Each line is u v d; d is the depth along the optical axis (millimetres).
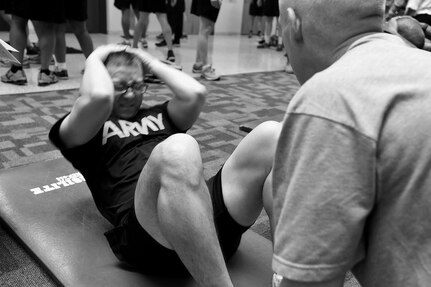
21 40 3299
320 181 559
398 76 564
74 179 1695
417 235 551
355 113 546
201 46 4398
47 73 3457
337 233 555
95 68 1221
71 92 3309
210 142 2438
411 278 561
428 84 553
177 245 926
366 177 545
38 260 1221
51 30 3320
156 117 1408
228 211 1060
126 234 1119
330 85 577
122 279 1124
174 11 6559
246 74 4828
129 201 1196
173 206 898
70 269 1156
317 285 577
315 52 668
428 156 525
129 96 1308
